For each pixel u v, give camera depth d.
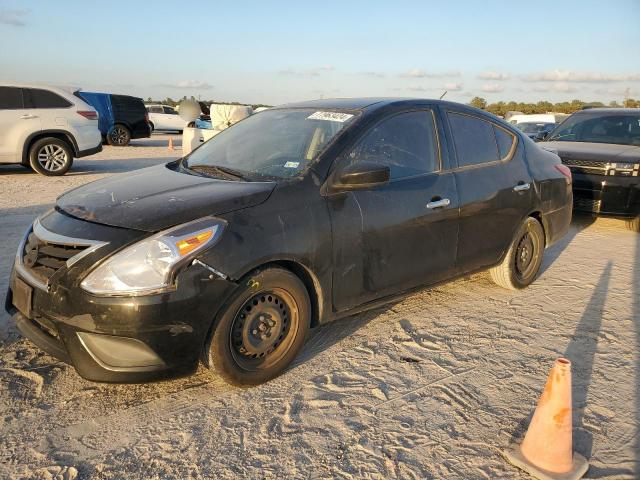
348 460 2.65
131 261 2.73
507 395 3.27
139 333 2.72
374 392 3.25
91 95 20.06
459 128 4.40
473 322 4.31
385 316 4.38
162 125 30.28
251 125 4.36
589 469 2.62
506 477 2.56
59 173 11.71
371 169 3.33
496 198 4.48
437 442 2.80
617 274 5.64
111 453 2.66
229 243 2.92
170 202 3.06
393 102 4.05
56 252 2.92
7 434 2.76
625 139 8.47
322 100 4.46
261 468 2.58
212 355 2.98
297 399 3.16
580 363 3.68
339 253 3.41
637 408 3.14
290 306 3.28
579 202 7.80
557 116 21.70
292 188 3.29
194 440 2.77
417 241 3.89
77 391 3.17
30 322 3.14
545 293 5.02
